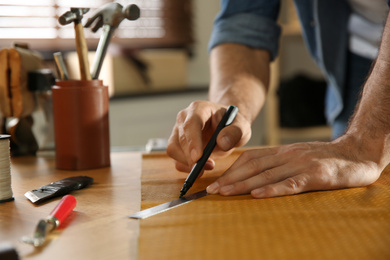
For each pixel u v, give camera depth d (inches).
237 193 27.8
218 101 41.5
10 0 82.0
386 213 23.5
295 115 95.0
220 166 36.4
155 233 21.0
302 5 55.6
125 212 25.1
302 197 27.0
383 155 30.4
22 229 23.0
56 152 37.4
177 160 32.9
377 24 51.8
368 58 55.2
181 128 32.9
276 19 52.7
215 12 101.8
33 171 37.0
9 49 41.0
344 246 19.2
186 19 99.2
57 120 36.7
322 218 22.9
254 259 18.1
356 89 57.4
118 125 86.4
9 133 43.4
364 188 28.9
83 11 35.9
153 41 96.6
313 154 29.6
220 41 48.9
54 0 85.0
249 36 48.3
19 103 41.3
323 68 56.7
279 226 21.7
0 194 27.8
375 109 30.8
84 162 36.8
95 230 22.3
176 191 29.2
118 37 93.0
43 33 85.4
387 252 18.6
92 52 89.1
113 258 18.9
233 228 21.5
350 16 54.7
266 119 99.9
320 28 54.5
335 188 28.7
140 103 88.7
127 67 89.1
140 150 46.2
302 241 19.8
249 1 49.1
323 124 95.9
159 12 96.5
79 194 29.4
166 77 95.1
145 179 32.8
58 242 20.8
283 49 109.3
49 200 28.3
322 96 96.0
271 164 29.3
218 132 31.2
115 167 37.7
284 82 96.7
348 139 31.1
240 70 46.0
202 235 20.6
